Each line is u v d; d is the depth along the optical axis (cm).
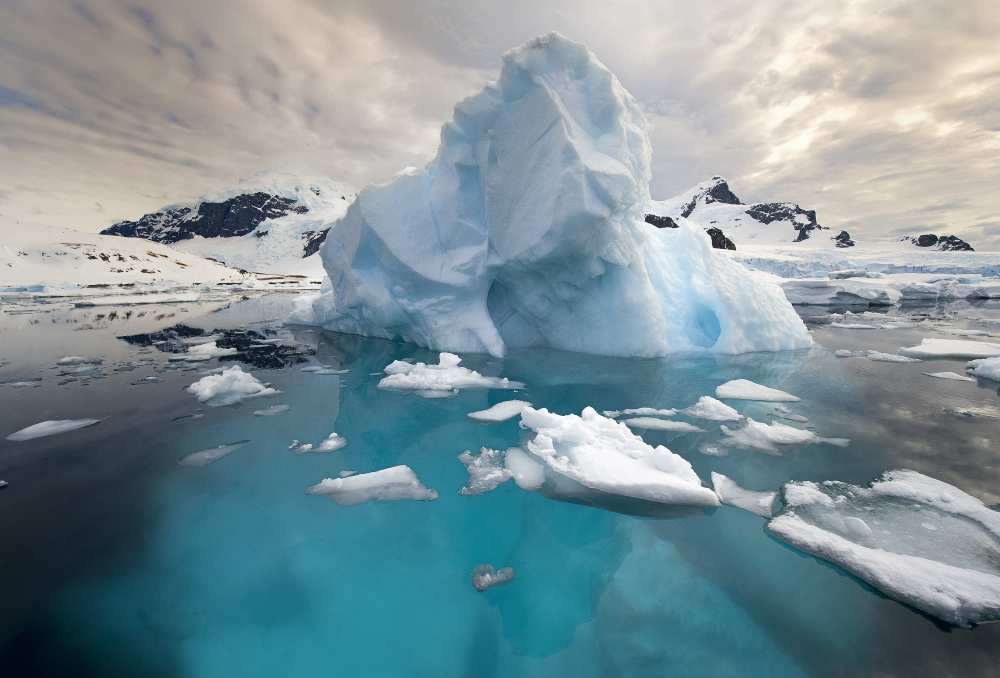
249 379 809
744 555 360
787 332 1113
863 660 268
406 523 412
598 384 816
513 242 911
